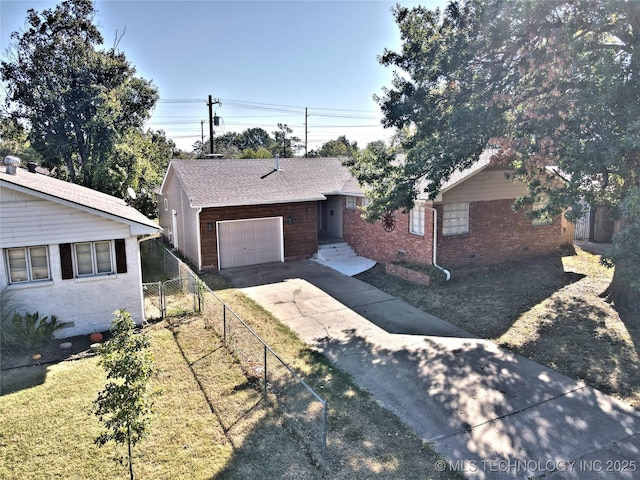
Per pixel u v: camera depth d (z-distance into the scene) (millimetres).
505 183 16328
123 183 24953
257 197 18062
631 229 8039
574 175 10008
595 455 6133
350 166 14758
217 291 14695
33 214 10117
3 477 5809
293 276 16516
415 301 13164
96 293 10961
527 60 10039
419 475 5793
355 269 17312
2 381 8422
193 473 5863
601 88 9023
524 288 13844
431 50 10922
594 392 7793
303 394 7871
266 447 6395
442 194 14719
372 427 6852
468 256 15867
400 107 11562
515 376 8438
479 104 10539
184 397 7758
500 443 6418
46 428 6887
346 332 10875
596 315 11375
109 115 28516
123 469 5961
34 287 10336
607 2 8906
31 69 29438
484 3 9938
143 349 6438
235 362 9164
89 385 8266
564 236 18578
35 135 29547
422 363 9062
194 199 17109
